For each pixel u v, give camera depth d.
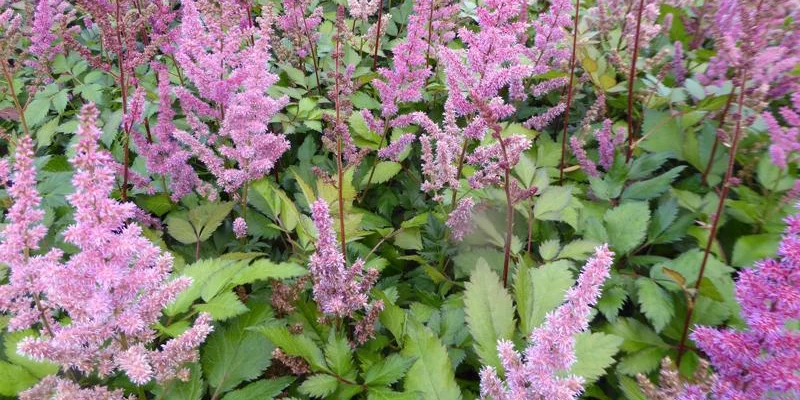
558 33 0.82
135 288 0.38
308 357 0.44
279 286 0.51
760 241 0.60
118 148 0.80
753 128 0.71
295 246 0.62
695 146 0.76
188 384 0.45
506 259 0.55
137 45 0.99
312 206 0.46
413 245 0.63
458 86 0.61
